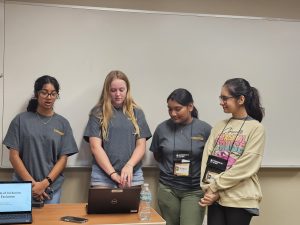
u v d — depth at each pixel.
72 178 3.19
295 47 3.39
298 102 3.39
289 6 3.41
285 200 3.44
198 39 3.26
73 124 3.13
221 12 3.32
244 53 3.32
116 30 3.15
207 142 2.67
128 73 3.18
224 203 2.41
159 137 3.00
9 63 3.02
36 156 2.81
